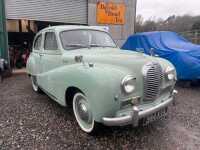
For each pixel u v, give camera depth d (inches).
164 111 124.6
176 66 218.8
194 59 210.5
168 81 127.3
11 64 356.5
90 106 107.3
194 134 125.3
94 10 410.6
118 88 99.5
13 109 164.2
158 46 245.8
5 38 323.6
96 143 114.7
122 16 441.7
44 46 172.9
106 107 99.7
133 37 276.2
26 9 346.3
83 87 109.5
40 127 132.6
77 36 157.2
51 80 147.6
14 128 131.3
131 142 116.1
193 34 783.7
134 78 105.9
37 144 113.3
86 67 113.8
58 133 125.0
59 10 377.7
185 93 207.9
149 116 112.9
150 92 112.2
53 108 165.9
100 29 177.2
